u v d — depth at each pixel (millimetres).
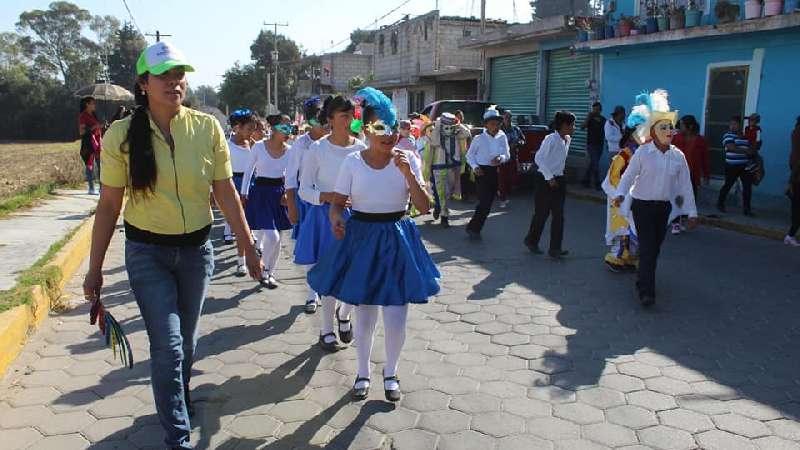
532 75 18625
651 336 5145
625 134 7754
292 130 6305
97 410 3828
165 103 3002
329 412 3818
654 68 13547
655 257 5938
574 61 16734
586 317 5617
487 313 5723
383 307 3863
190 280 3271
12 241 7660
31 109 59844
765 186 11172
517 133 13148
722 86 11906
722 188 10938
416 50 28984
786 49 10609
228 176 3332
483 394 4055
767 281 6863
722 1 11117
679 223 9539
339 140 4648
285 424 3672
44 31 84312
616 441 3479
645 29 12680
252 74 65688
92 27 87000
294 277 6949
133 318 5582
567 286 6625
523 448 3406
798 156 8648
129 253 3125
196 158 3129
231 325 5375
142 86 3037
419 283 3729
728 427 3635
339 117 4566
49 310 5691
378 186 3740
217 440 3494
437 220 10555
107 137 3012
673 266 7535
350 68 44531
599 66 15375
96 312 3150
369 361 4414
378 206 3781
